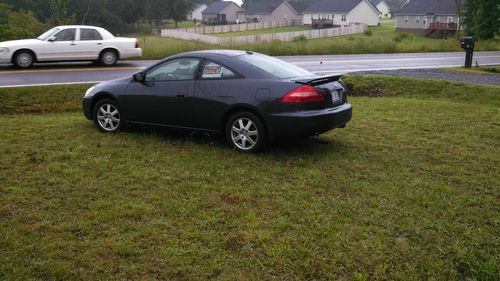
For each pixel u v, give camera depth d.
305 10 92.38
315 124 6.35
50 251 3.85
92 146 7.00
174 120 7.25
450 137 8.04
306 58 25.14
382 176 5.89
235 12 115.44
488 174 6.10
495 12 49.00
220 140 7.40
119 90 7.71
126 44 18.77
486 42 41.22
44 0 63.41
